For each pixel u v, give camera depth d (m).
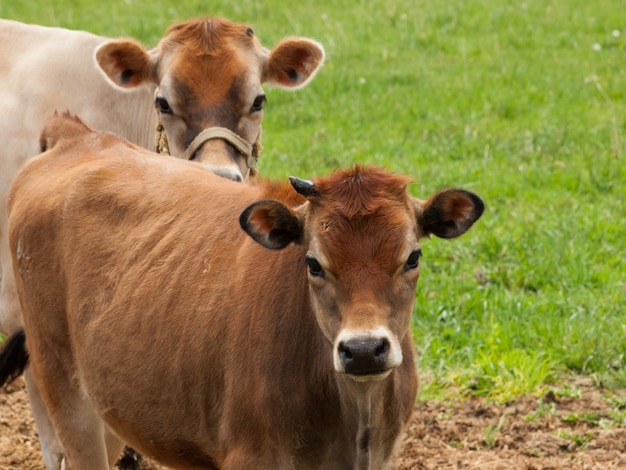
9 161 11.32
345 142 19.80
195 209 8.52
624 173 17.69
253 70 11.45
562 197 16.83
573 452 10.95
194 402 7.97
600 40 25.56
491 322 12.95
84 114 11.59
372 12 28.16
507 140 19.36
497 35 26.11
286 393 7.51
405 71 23.80
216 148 11.01
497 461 10.74
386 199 7.19
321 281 7.16
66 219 8.96
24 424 12.05
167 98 11.23
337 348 6.80
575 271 14.31
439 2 28.94
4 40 11.89
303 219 7.43
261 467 7.61
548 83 22.70
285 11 28.12
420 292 13.85
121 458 11.06
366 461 7.59
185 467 8.50
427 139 19.88
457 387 12.12
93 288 8.66
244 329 7.69
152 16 27.67
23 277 9.28
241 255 8.02
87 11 28.38
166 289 8.21
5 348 9.84
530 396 11.80
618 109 21.08
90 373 8.65
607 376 12.06
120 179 9.02
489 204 16.69
